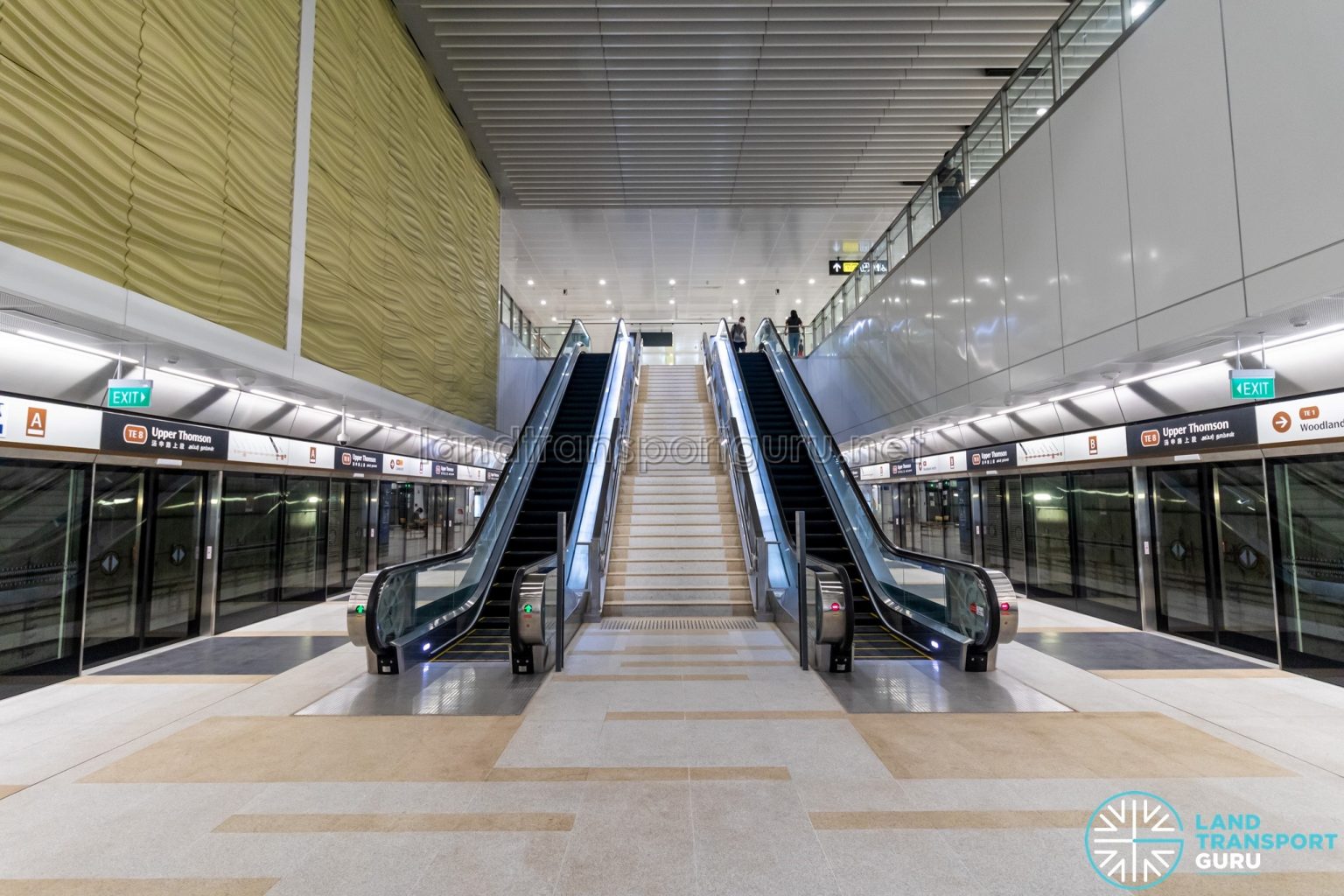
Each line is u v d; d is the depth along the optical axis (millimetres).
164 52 4875
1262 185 4629
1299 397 5109
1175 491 6988
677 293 23500
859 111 10664
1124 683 5215
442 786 3410
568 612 6723
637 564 8805
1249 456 5957
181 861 2709
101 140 4363
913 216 11812
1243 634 6164
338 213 7117
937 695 4926
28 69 3912
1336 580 5219
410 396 8875
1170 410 6543
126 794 3328
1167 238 5508
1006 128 8578
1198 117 5180
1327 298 4258
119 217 4488
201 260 5219
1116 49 6129
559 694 4973
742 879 2568
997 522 10352
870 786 3396
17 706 4734
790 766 3643
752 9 8320
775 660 5957
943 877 2586
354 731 4215
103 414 5277
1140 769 3576
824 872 2617
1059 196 7023
